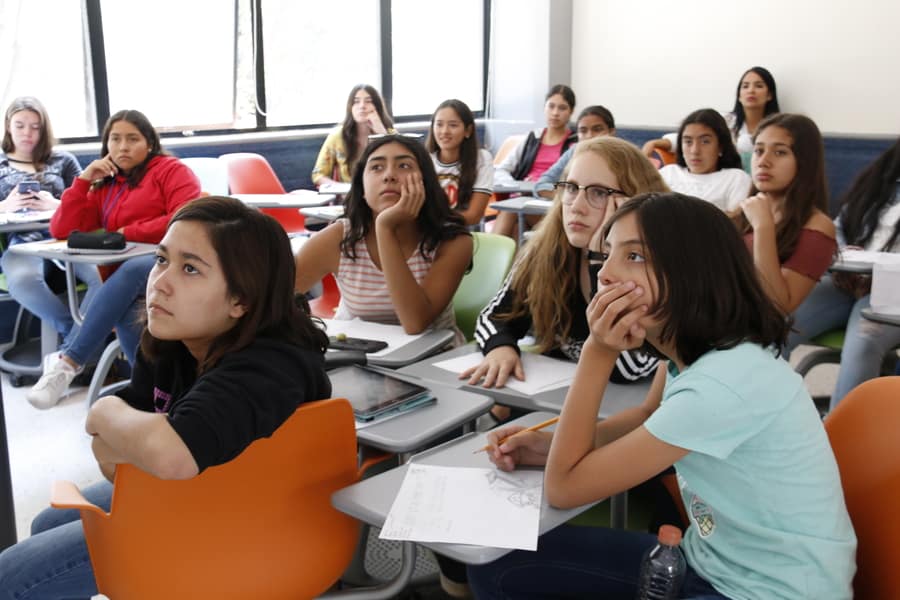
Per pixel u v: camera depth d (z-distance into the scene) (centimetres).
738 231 127
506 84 718
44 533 155
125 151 354
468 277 275
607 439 157
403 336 229
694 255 121
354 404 170
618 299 124
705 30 604
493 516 130
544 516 130
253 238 138
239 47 586
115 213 355
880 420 136
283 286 141
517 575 145
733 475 125
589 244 197
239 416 125
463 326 274
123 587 133
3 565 149
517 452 147
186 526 130
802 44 552
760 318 125
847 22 529
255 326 139
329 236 252
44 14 498
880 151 521
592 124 515
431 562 202
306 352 140
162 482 126
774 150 260
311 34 620
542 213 432
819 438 126
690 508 135
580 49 690
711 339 124
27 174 424
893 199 319
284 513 137
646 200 125
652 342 132
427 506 133
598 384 132
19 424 329
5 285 388
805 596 120
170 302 136
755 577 123
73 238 319
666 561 130
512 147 607
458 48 708
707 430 120
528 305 213
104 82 531
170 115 566
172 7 551
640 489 189
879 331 271
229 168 486
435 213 246
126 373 374
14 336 405
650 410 162
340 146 549
